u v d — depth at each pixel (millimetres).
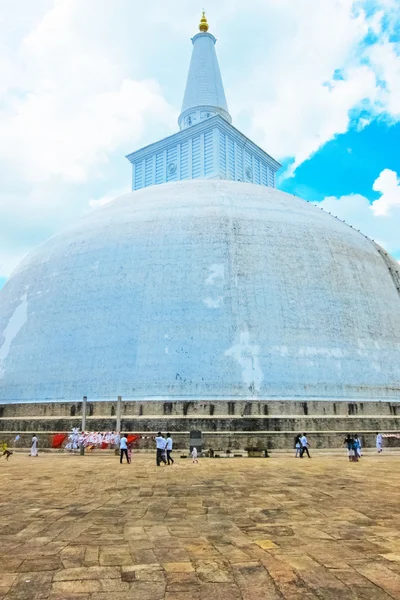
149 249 31609
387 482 15539
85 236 34500
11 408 30062
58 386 29359
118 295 30375
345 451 26391
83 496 13141
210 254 31016
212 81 65938
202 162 63375
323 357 29234
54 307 31969
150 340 28656
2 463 22141
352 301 32031
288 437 26156
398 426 28828
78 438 26672
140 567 6984
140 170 71250
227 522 9820
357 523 9703
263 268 30891
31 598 5859
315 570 6797
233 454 25047
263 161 72062
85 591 6086
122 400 27469
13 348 32594
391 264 37719
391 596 5859
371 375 30203
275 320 29375
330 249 33531
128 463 21812
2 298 37531
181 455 24844
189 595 5945
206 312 29156
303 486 14688
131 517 10359
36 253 37812
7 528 9438
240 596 5902
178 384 27531
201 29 67000
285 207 35969
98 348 29266
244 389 27484
